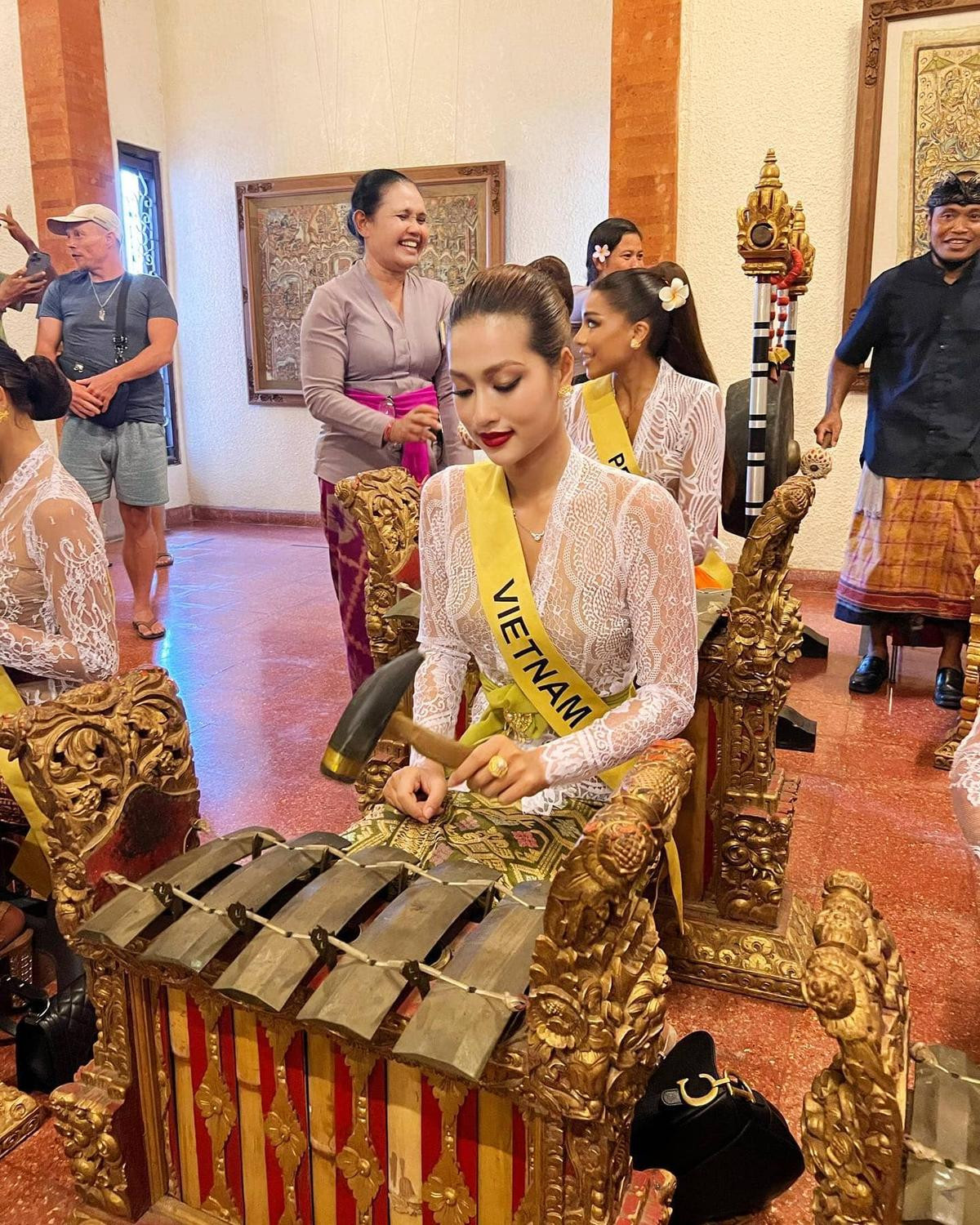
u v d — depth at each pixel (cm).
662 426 264
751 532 216
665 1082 167
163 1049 150
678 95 540
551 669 170
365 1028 116
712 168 556
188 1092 149
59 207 653
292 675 452
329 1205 140
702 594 246
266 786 336
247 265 776
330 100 736
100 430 496
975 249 387
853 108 531
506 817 171
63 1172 179
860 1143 98
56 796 141
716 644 220
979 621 312
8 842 228
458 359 150
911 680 442
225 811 318
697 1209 159
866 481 419
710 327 575
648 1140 159
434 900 137
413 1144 130
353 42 720
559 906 111
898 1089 99
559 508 165
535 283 148
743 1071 201
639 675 170
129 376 488
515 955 126
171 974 140
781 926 230
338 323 339
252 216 767
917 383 400
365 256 347
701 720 227
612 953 114
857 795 324
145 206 779
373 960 125
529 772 151
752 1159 155
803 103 538
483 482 171
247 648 494
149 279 509
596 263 364
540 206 698
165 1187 155
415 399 348
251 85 754
